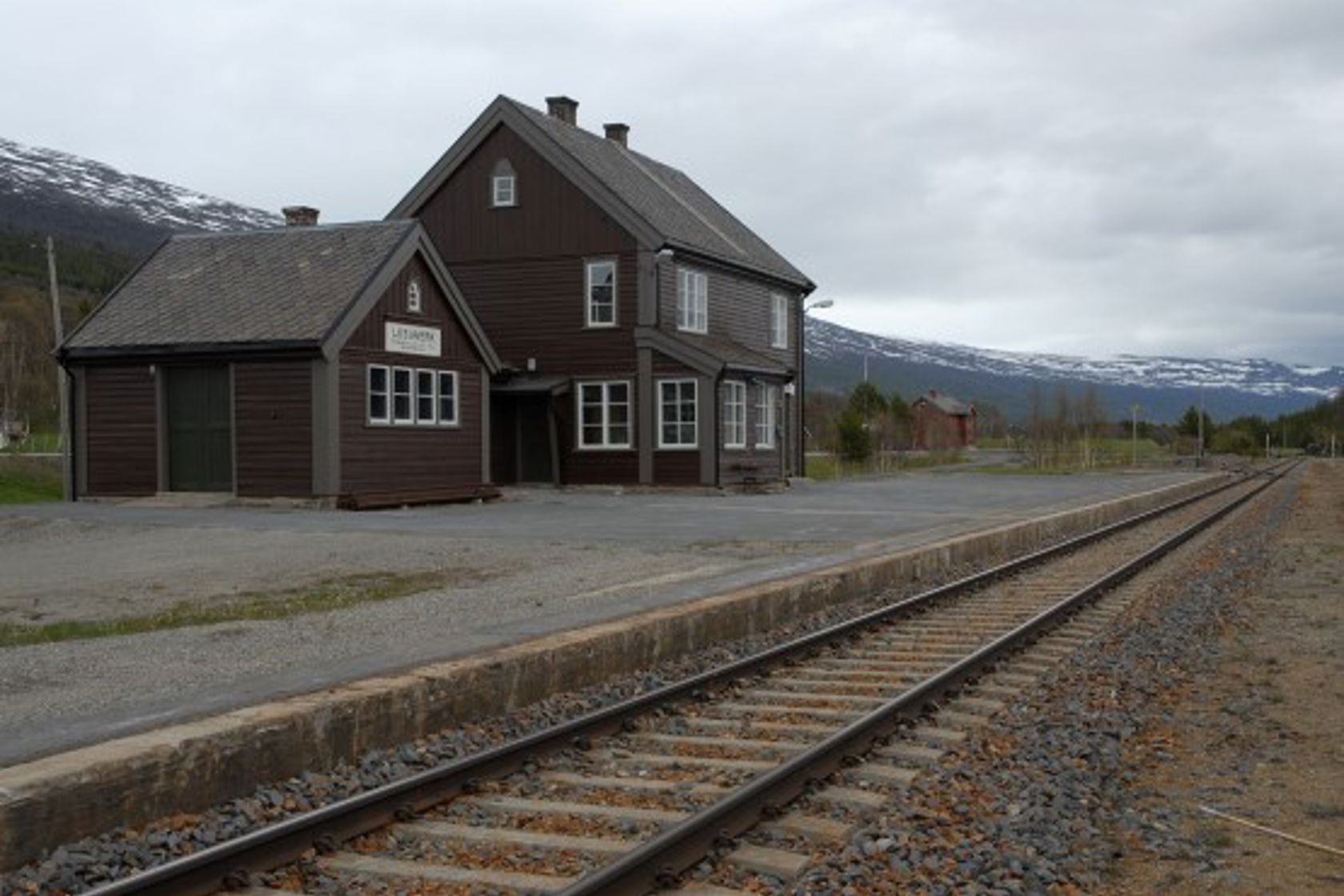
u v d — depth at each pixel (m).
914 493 38.50
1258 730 9.26
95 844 6.16
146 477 28.50
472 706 9.09
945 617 14.36
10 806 5.84
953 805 7.07
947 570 19.58
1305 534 26.92
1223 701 10.21
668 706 9.41
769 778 6.79
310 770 7.61
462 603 13.31
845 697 9.92
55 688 8.95
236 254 30.75
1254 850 6.68
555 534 21.62
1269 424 148.50
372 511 26.97
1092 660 11.50
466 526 22.97
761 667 10.91
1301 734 9.12
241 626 11.97
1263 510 34.75
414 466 29.28
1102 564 20.16
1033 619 12.81
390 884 5.90
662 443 34.66
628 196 35.84
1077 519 28.34
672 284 35.41
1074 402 88.56
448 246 36.72
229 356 27.45
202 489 28.22
